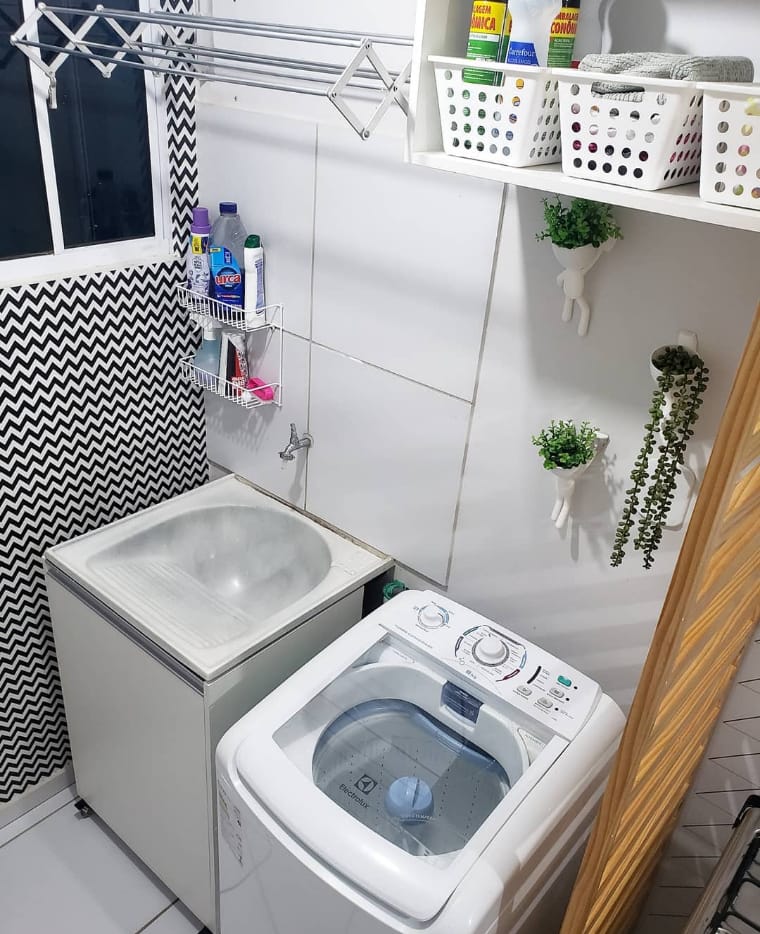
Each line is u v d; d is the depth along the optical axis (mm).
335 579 1785
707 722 1352
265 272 1864
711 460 686
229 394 1998
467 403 1591
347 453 1867
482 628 1598
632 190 960
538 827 1263
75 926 1933
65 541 1850
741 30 1067
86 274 1770
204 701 1538
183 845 1817
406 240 1564
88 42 1523
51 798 2232
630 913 1522
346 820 1252
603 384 1384
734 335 1206
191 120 1862
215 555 2029
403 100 1183
